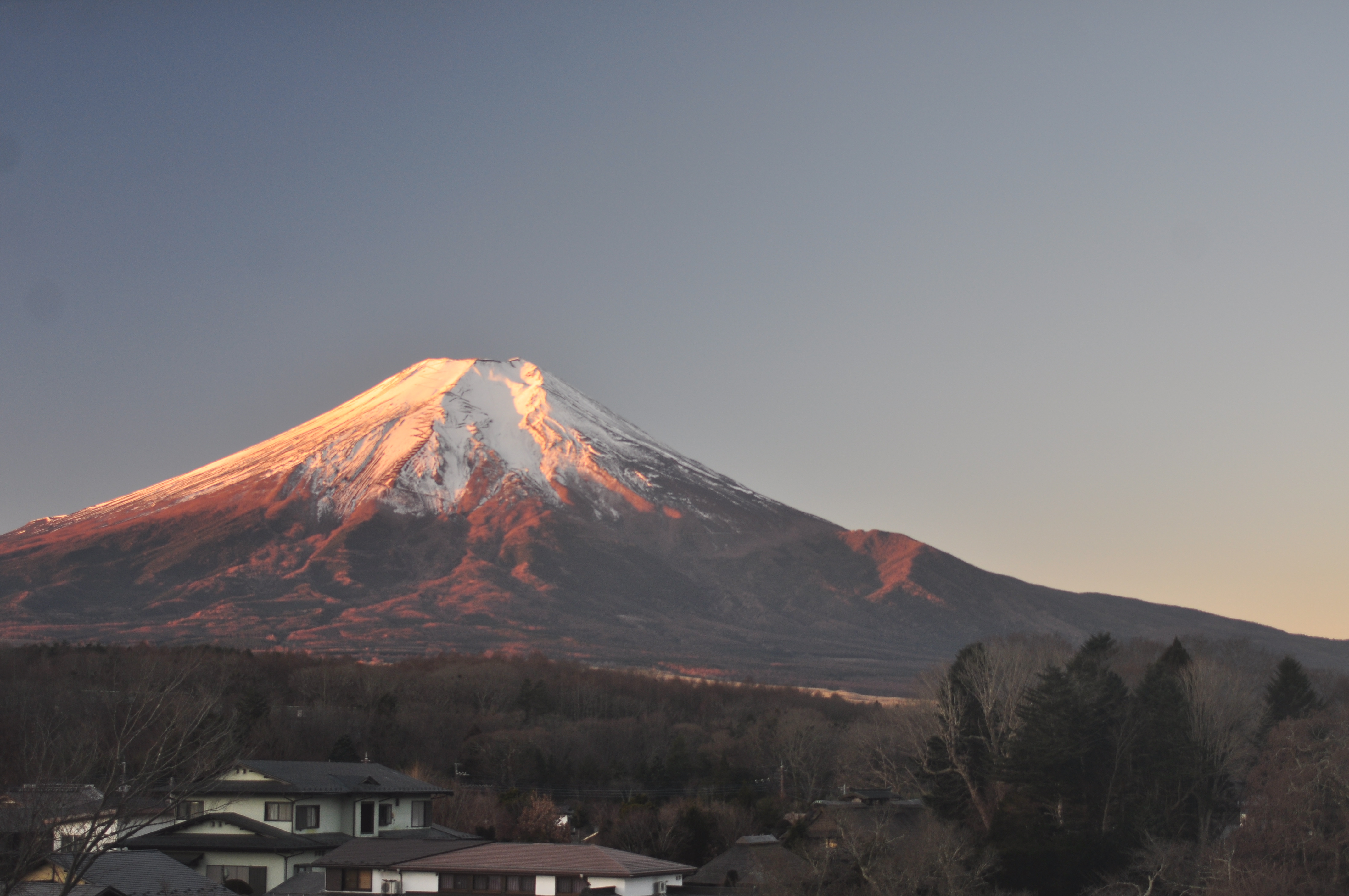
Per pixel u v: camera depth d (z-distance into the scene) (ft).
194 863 201.67
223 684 424.87
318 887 197.98
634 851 278.67
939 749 299.58
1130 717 282.97
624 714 542.57
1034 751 263.29
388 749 394.73
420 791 238.07
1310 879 197.36
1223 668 347.56
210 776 127.03
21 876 119.14
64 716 186.09
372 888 196.44
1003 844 249.34
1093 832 254.68
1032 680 318.65
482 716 479.41
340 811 222.07
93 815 124.47
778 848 247.09
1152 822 251.39
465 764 389.39
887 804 313.94
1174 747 264.72
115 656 492.13
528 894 193.16
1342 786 206.49
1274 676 366.43
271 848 200.85
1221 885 203.41
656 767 377.30
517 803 309.83
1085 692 277.64
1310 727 244.63
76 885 132.26
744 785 349.20
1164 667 293.23
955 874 217.56
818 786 403.75
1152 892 229.86
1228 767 273.75
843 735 431.84
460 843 212.43
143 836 203.31
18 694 283.38
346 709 423.23
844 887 216.13
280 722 375.04
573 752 422.82
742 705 598.34
